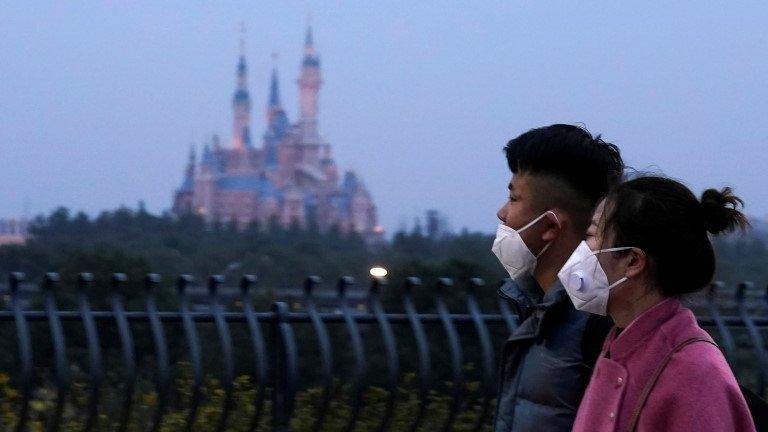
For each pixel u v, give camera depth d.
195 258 75.75
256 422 5.76
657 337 3.12
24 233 81.81
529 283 4.01
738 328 6.66
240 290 5.88
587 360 3.62
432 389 6.46
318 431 5.89
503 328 6.53
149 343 5.86
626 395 3.11
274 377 5.89
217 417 6.02
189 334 5.64
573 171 3.85
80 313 5.52
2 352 5.69
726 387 3.00
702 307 6.53
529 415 3.75
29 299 5.61
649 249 3.14
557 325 3.72
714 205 3.15
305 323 5.91
